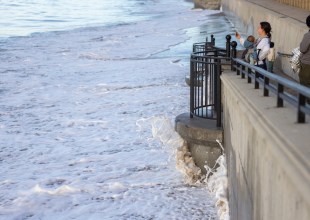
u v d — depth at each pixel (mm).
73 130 12391
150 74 19828
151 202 7871
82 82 18594
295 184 2701
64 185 8633
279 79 3764
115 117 13461
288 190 2945
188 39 32500
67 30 39969
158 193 8156
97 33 37031
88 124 12867
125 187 8547
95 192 8383
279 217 3189
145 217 7402
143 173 9172
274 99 4480
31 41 32031
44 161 10148
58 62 23547
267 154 3541
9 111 14359
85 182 8852
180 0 90688
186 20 47062
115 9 69188
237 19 34312
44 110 14469
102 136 11781
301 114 3447
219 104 7723
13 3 78438
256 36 20766
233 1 39344
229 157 6555
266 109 4027
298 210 2727
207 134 7691
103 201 8031
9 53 26344
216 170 7762
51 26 45250
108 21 50281
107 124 12781
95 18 54875
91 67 22125
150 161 9812
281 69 12070
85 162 9992
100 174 9242
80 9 69625
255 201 4102
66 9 69188
